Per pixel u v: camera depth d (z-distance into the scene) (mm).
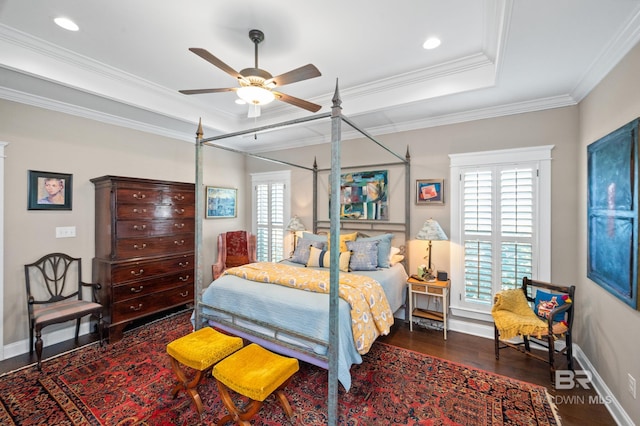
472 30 2281
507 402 2162
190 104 3801
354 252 3514
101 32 2326
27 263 2977
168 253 3729
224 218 5195
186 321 3709
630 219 1795
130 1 1974
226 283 2779
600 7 1618
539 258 3010
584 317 2643
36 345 2602
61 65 2662
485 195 3277
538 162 3016
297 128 4105
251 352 2066
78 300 3199
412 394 2252
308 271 2998
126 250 3307
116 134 3693
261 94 2240
